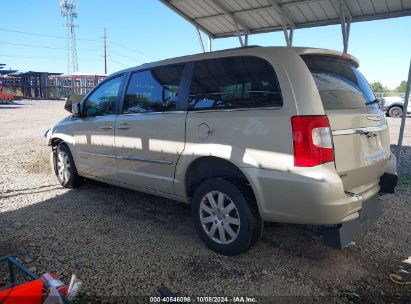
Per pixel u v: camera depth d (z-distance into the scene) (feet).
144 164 14.29
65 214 15.56
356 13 25.61
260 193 10.72
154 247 12.54
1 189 19.20
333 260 11.85
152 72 14.51
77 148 18.07
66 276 10.64
